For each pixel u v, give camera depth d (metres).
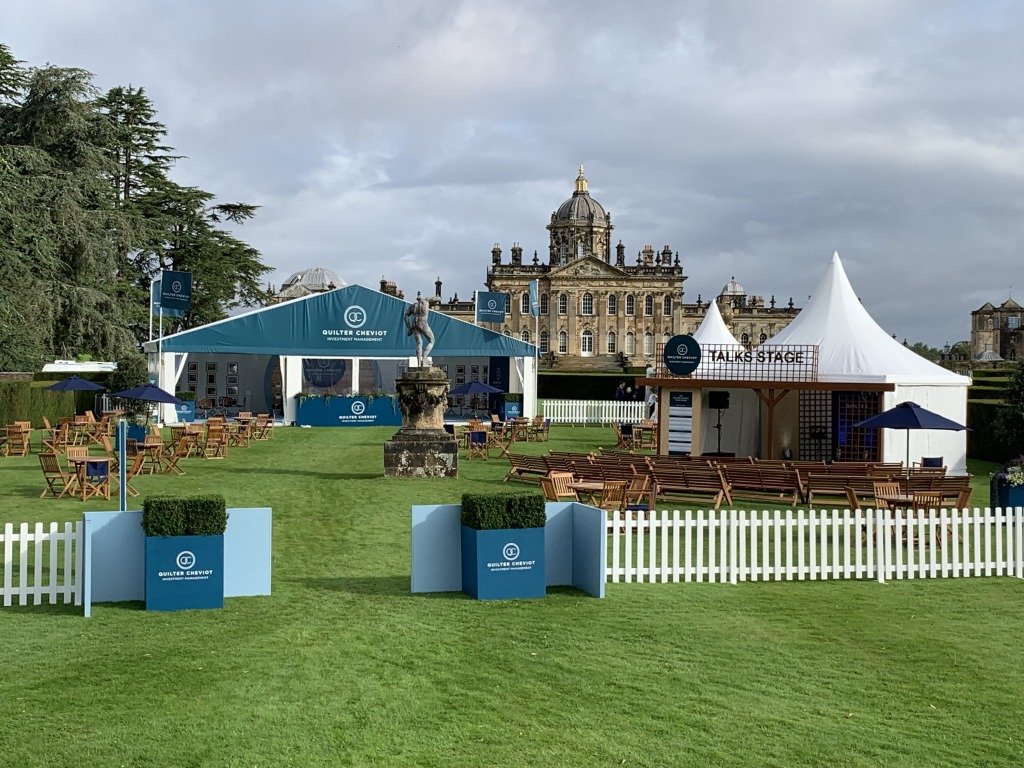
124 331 53.31
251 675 10.56
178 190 70.38
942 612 14.02
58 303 49.41
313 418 48.94
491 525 13.98
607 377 71.94
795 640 12.41
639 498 22.34
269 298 77.19
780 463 27.50
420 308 28.66
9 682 10.34
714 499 23.67
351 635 12.09
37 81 53.50
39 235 48.53
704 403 35.78
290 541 18.50
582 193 152.25
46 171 51.47
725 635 12.53
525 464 27.38
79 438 38.03
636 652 11.67
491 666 11.02
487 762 8.52
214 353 50.59
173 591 13.23
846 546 16.12
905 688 10.73
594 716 9.62
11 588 13.48
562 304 134.62
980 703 10.33
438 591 14.48
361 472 29.42
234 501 23.38
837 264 36.75
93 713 9.46
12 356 48.19
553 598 14.16
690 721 9.56
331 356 48.38
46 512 21.66
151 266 67.88
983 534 20.78
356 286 48.59
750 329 151.00
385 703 9.81
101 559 13.55
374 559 16.89
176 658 11.12
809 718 9.77
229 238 73.06
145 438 29.12
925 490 22.56
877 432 33.91
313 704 9.75
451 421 51.19
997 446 37.53
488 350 49.81
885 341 35.19
